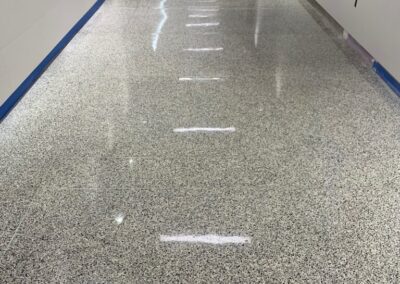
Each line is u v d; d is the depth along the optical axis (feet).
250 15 12.96
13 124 7.15
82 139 6.66
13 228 4.93
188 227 4.88
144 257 4.48
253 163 5.99
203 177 5.72
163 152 6.28
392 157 6.07
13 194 5.49
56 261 4.46
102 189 5.54
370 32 8.78
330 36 10.96
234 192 5.43
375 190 5.41
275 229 4.82
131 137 6.68
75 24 11.52
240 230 4.82
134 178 5.73
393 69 7.77
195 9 13.82
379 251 4.48
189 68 9.15
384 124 6.91
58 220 5.03
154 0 15.20
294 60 9.52
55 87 8.46
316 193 5.38
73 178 5.77
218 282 4.16
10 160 6.19
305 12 13.11
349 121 7.02
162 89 8.22
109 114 7.38
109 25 12.35
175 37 11.13
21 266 4.41
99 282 4.19
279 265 4.35
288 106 7.51
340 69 9.01
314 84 8.33
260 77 8.65
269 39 10.80
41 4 9.02
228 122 7.02
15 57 7.76
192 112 7.35
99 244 4.66
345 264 4.33
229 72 8.91
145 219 5.01
